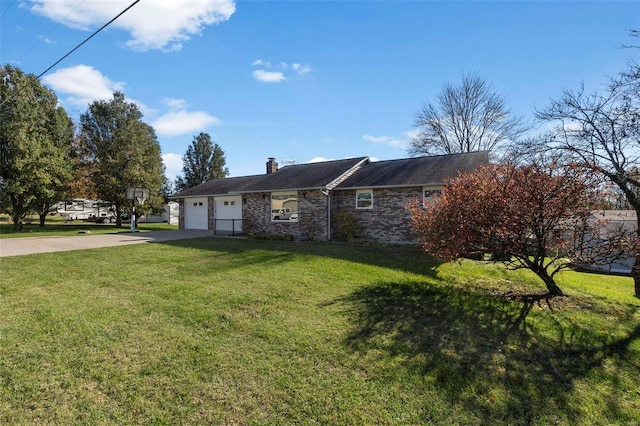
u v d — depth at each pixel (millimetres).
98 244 12938
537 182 5746
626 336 4773
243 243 13375
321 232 15125
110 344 4125
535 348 4309
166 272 7840
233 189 20172
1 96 19281
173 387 3264
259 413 2914
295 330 4641
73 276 7398
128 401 3043
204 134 46844
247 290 6410
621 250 5758
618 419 2973
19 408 2922
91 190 25578
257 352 4000
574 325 5121
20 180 19766
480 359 3967
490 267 9078
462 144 28469
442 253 6602
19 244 12867
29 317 4938
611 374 3744
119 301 5703
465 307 5758
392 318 5188
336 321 5012
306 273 7832
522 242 6023
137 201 25922
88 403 3008
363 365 3754
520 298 6367
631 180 7527
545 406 3117
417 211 7719
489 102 26875
